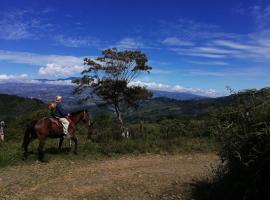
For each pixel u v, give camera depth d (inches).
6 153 731.4
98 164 719.1
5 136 1062.4
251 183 387.2
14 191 511.8
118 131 1039.6
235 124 406.0
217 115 436.1
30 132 724.7
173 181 575.8
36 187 535.5
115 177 606.5
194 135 1024.2
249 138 381.7
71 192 512.1
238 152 388.2
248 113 395.9
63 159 743.1
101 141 944.9
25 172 629.6
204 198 475.8
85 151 820.0
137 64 1176.2
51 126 727.1
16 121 1160.2
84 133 1127.6
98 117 1152.2
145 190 523.5
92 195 499.8
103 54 1163.3
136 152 854.5
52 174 621.0
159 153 858.1
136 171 658.2
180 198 482.6
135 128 1073.5
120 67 1171.3
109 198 487.8
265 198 381.7
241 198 410.6
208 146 906.7
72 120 797.2
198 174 629.9
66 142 933.2
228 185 438.3
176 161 770.8
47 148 832.9
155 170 668.7
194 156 832.3
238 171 408.8
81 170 659.4
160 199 481.7
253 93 410.9
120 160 768.3
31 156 737.0
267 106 388.5
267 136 364.8
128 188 535.2
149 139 990.4
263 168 376.2
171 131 1048.2
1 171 634.2
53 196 492.1
